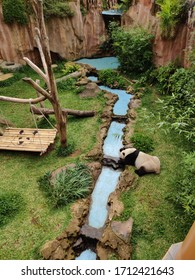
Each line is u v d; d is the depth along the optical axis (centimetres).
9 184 536
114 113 764
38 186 527
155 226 439
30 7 971
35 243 425
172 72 779
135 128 676
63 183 512
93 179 547
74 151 617
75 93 849
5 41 991
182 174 530
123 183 520
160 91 792
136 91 837
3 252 414
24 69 1011
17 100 560
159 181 522
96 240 435
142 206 473
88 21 1128
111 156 612
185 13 739
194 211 408
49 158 602
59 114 557
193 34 689
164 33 795
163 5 758
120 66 995
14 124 721
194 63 638
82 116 732
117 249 405
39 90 518
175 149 599
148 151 599
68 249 420
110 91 880
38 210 478
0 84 908
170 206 470
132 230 433
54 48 1077
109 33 1153
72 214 467
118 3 1198
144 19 926
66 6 1038
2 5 936
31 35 1015
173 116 584
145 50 884
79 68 994
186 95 604
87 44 1165
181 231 428
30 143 605
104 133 675
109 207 495
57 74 1003
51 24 1034
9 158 611
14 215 470
